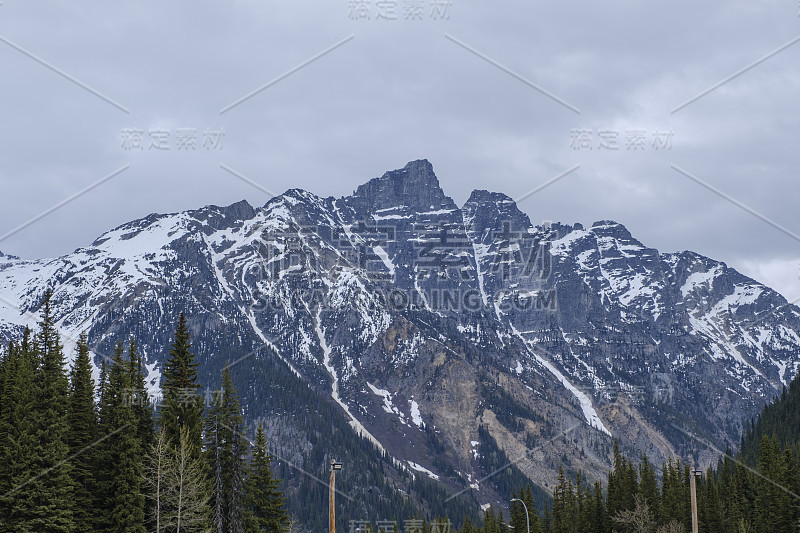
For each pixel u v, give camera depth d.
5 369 101.88
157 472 95.06
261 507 110.56
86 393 101.88
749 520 161.62
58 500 91.19
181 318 108.44
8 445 91.88
